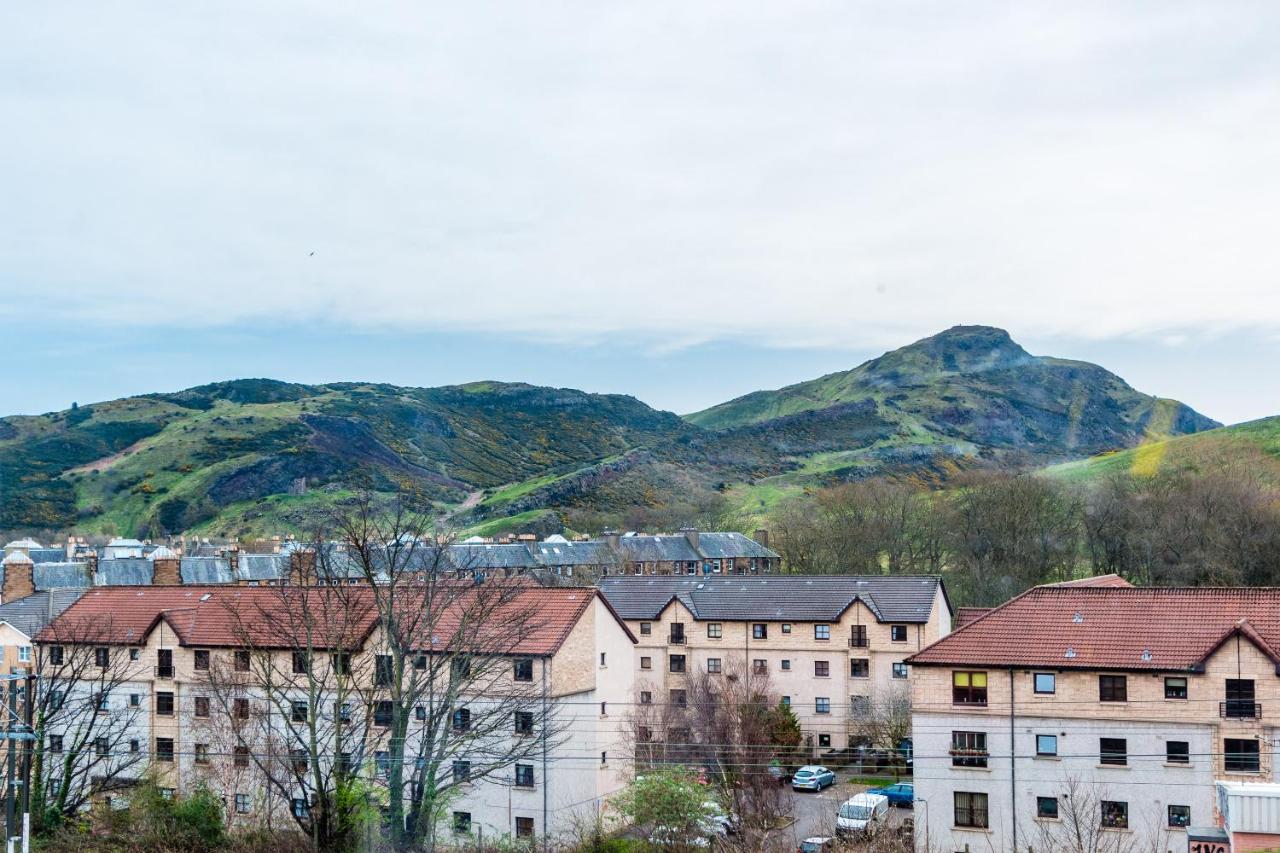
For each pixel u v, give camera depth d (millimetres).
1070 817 56406
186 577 140625
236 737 63875
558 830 62750
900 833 57500
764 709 83562
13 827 48875
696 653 98062
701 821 59781
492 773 63844
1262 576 137750
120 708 71000
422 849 52719
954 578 146125
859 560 156000
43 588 124438
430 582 59438
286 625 69312
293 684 59906
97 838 56312
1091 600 61562
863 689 93375
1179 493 149500
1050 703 58094
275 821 63156
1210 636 57344
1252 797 47844
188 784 63125
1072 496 168750
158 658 74500
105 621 77312
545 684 62938
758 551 179250
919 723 60000
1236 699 55500
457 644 55812
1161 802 56031
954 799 59188
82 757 69750
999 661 58938
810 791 78000
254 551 187125
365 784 57500
